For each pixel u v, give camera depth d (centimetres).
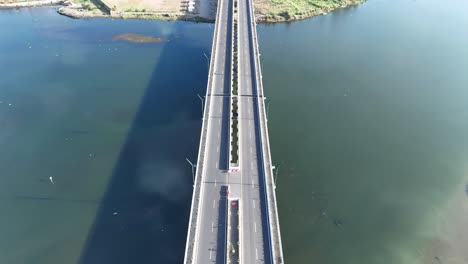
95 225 12344
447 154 15275
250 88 17012
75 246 11738
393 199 13325
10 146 15400
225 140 14050
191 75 19988
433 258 11525
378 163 14750
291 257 11394
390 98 18600
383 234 12175
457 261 11469
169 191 13450
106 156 14938
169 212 12731
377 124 16812
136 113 17225
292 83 19588
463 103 18350
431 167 14638
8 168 14400
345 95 18725
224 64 18862
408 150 15412
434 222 12588
